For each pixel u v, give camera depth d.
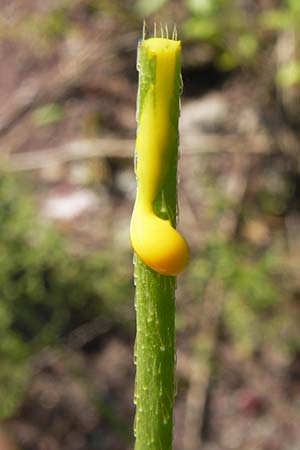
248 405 0.25
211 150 0.30
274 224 0.29
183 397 0.26
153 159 0.08
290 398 0.26
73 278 0.26
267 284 0.27
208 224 0.29
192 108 0.31
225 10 0.30
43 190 0.29
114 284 0.27
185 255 0.08
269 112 0.30
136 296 0.09
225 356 0.26
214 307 0.27
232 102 0.31
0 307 0.25
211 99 0.31
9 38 0.33
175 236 0.08
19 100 0.31
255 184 0.30
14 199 0.26
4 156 0.30
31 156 0.30
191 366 0.26
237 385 0.26
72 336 0.26
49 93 0.31
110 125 0.31
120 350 0.26
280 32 0.30
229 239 0.28
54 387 0.25
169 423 0.09
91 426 0.25
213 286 0.27
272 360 0.26
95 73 0.32
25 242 0.25
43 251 0.25
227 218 0.29
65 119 0.31
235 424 0.25
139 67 0.08
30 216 0.25
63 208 0.29
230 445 0.25
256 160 0.30
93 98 0.31
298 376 0.26
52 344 0.25
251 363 0.26
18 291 0.25
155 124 0.08
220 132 0.31
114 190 0.30
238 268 0.28
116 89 0.32
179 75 0.08
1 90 0.32
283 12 0.30
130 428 0.24
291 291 0.27
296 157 0.30
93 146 0.30
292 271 0.28
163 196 0.08
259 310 0.27
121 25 0.33
